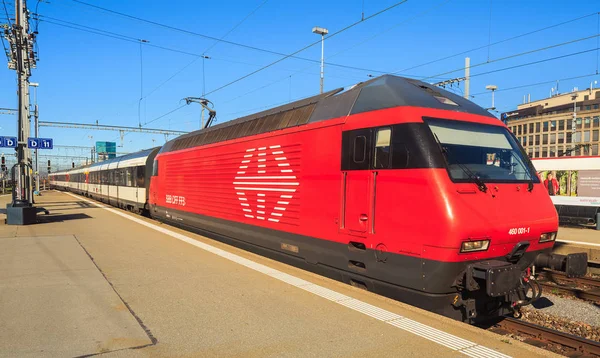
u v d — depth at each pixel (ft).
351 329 16.35
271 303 19.52
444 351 14.37
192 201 43.70
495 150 20.88
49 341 14.85
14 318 17.19
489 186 19.15
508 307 20.72
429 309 18.44
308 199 25.18
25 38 61.62
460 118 20.72
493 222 18.26
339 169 22.77
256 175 31.27
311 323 16.98
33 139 76.02
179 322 16.98
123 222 53.93
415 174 18.66
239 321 17.16
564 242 41.83
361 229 21.15
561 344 19.20
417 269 18.29
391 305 19.27
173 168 50.03
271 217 29.09
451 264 17.40
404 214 18.94
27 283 22.62
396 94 21.06
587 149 261.85
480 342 15.19
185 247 34.78
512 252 19.27
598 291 29.48
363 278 21.42
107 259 29.37
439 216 17.51
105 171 96.94
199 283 23.00
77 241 37.19
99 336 15.40
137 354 13.89
